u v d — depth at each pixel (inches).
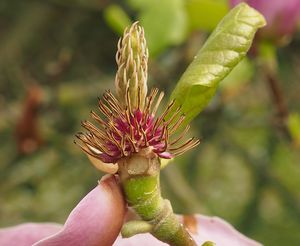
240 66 15.3
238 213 30.4
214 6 14.2
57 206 25.9
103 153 6.3
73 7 25.1
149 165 6.3
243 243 7.4
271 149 25.2
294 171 29.1
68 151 23.7
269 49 13.2
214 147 27.0
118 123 6.4
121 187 6.3
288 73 24.8
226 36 7.1
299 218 25.3
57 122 24.0
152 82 20.0
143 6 14.1
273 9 12.8
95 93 23.7
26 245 7.4
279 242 28.3
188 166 25.9
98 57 26.4
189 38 18.9
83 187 25.8
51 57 26.6
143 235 7.1
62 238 5.9
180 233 6.3
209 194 30.7
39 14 26.7
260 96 24.8
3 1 26.5
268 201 29.4
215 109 21.9
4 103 24.0
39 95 21.4
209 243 6.5
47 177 25.6
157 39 13.9
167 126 6.4
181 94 6.9
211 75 6.9
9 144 24.9
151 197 6.3
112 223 6.1
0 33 26.7
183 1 14.2
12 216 25.5
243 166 31.1
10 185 25.3
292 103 25.0
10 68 26.2
